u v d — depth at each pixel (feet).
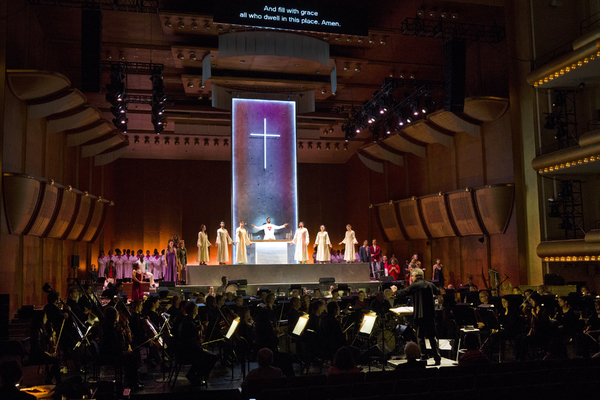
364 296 41.27
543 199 66.03
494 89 74.64
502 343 37.76
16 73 57.06
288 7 65.46
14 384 16.85
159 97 65.92
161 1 63.67
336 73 79.97
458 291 55.83
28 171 63.72
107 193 99.60
